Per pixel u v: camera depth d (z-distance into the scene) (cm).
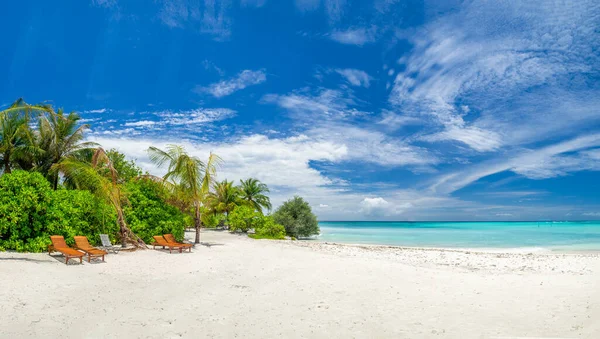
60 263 1159
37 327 564
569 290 876
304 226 3972
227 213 4784
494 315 670
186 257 1484
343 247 2473
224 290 891
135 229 1838
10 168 2420
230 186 4856
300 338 553
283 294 854
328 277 1083
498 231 6969
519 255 2067
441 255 1998
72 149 2530
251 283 987
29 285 823
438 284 991
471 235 5216
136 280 987
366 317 665
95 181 1594
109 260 1300
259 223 3441
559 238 4334
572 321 611
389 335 566
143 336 545
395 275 1134
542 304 741
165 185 1981
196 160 2072
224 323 621
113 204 1716
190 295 827
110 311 672
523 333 562
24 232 1338
